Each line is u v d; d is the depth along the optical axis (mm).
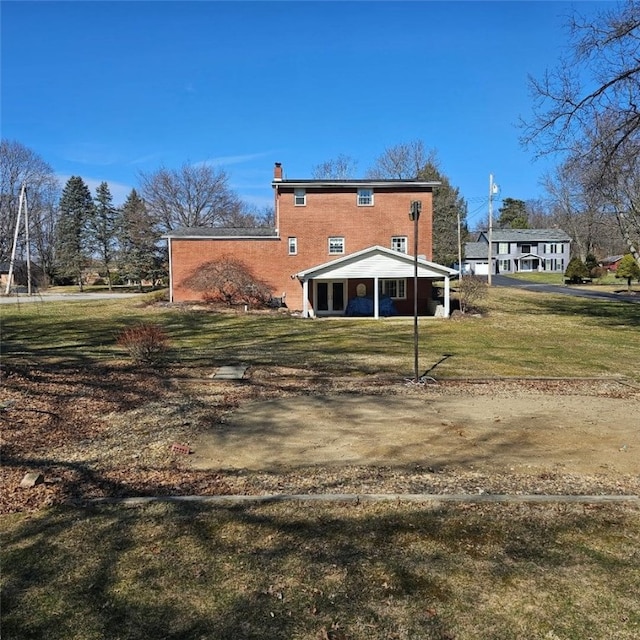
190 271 29109
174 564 3604
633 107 16906
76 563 3621
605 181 19125
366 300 27203
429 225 29359
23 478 5121
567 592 3287
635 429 7129
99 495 4824
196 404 8383
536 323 22203
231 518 4309
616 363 13031
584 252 64875
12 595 3262
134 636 2895
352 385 9977
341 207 29203
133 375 10633
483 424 7359
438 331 19500
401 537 3992
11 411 7625
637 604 3166
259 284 28703
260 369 11547
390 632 2914
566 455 6023
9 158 48000
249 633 2908
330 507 4535
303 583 3377
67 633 2922
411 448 6289
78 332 18703
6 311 26141
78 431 6863
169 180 55719
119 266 53938
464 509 4500
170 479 5266
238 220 61500
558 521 4277
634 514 4414
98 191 56438
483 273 74500
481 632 2918
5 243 47844
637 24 15984
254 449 6250
